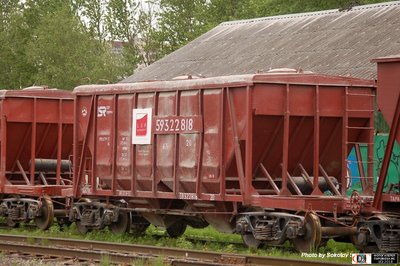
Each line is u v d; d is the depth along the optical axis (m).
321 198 21.53
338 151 23.73
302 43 39.53
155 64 46.47
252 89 22.34
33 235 26.52
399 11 38.59
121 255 20.66
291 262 18.83
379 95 19.72
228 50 43.59
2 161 30.58
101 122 27.39
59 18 67.31
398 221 19.70
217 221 24.23
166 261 19.81
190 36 79.88
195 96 24.14
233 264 19.38
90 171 28.06
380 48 34.72
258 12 65.69
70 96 31.55
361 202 20.92
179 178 24.59
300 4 57.97
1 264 19.95
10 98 30.53
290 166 23.55
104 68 67.94
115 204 27.27
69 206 28.81
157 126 25.27
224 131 23.22
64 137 31.67
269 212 22.17
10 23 73.75
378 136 30.58
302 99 22.81
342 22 40.34
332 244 24.41
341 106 23.31
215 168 23.41
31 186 29.34
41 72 68.06
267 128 22.70
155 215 26.23
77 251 21.50
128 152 26.28
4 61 72.88
